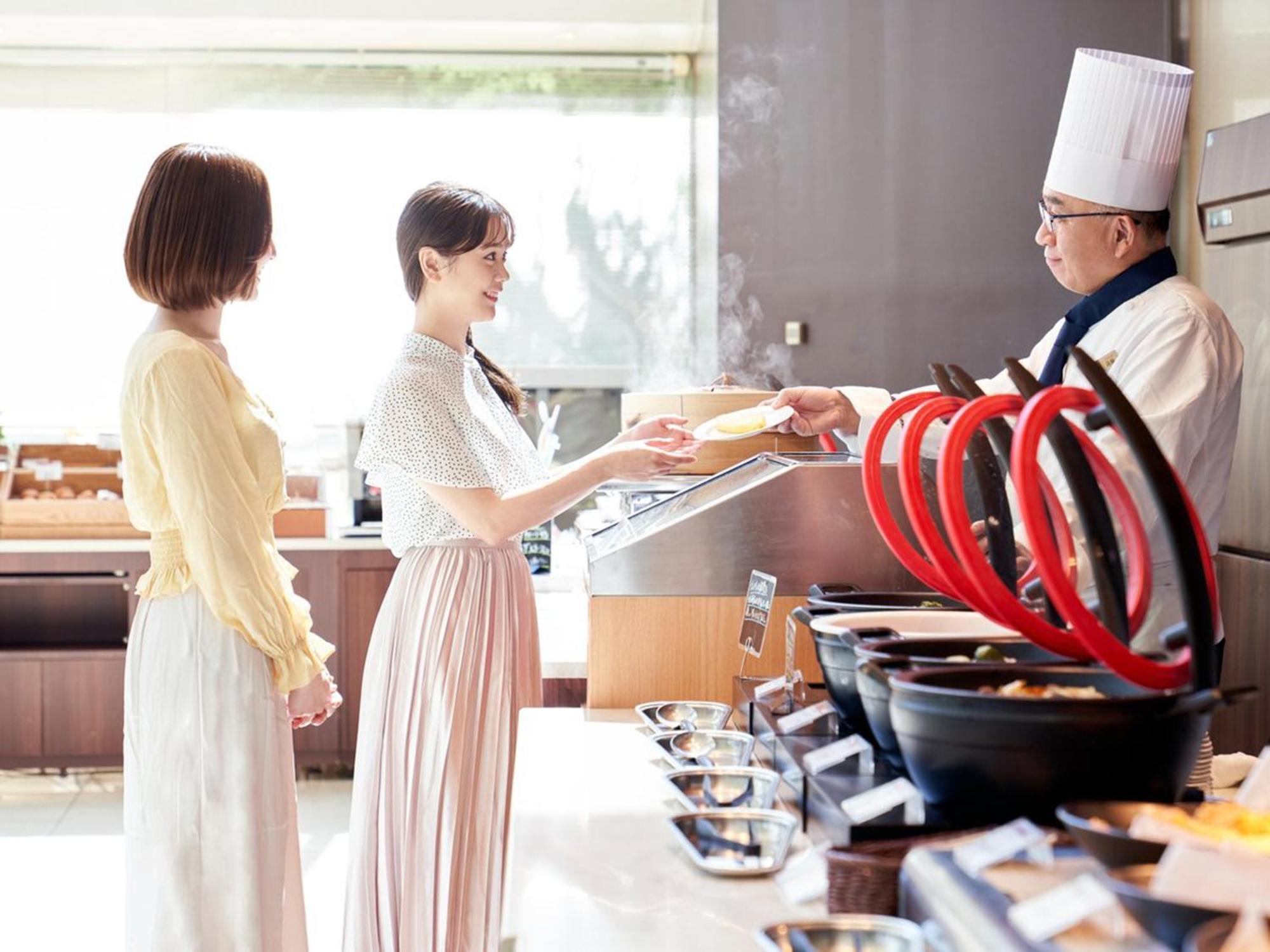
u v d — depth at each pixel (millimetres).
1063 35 4301
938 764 1037
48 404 5633
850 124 4379
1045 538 1027
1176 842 812
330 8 5145
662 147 5762
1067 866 930
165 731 2082
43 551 4887
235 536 2055
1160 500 1012
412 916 2334
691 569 1951
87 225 5613
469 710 2324
